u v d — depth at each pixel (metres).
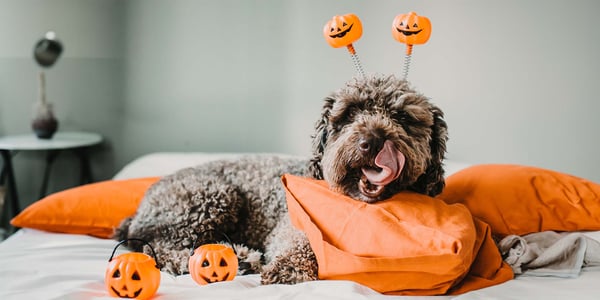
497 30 3.12
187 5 3.53
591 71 3.02
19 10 3.60
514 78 3.12
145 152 3.69
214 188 1.96
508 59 3.12
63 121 3.69
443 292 1.43
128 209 2.24
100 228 2.21
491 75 3.15
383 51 3.28
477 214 1.99
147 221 1.92
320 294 1.39
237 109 3.56
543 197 2.03
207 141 3.63
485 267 1.60
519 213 1.99
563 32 3.04
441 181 1.78
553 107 3.09
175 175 2.16
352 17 1.79
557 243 1.67
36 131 3.39
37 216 2.19
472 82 3.18
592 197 2.02
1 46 3.62
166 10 3.55
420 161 1.62
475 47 3.15
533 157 3.15
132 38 3.59
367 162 1.56
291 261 1.57
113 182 2.42
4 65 3.63
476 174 2.18
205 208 1.91
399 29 1.77
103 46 3.62
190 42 3.55
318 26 3.38
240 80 3.54
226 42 3.52
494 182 2.08
